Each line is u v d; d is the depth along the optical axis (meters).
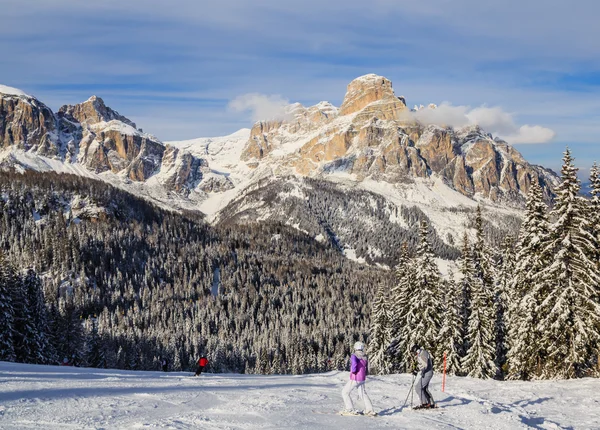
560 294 37.81
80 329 81.56
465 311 55.44
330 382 27.11
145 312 180.12
